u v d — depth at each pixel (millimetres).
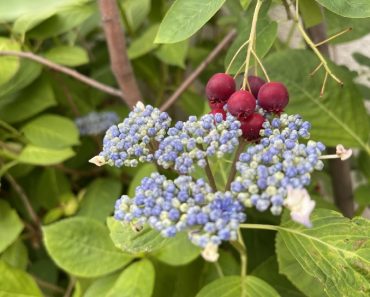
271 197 138
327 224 186
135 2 357
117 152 169
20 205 340
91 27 366
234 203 140
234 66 202
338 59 323
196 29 163
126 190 350
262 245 272
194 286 249
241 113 162
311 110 256
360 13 158
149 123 169
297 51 255
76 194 358
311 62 252
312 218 189
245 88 174
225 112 175
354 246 177
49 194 324
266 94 167
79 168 354
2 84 284
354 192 292
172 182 153
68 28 304
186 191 145
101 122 331
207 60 303
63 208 322
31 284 259
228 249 274
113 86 390
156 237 180
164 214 142
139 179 256
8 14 191
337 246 179
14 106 312
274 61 255
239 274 250
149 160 170
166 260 232
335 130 258
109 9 266
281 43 319
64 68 300
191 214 137
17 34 305
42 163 299
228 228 134
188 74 413
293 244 187
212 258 127
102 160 169
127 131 172
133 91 295
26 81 301
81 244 234
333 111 256
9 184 342
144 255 235
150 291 224
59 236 233
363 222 182
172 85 391
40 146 306
